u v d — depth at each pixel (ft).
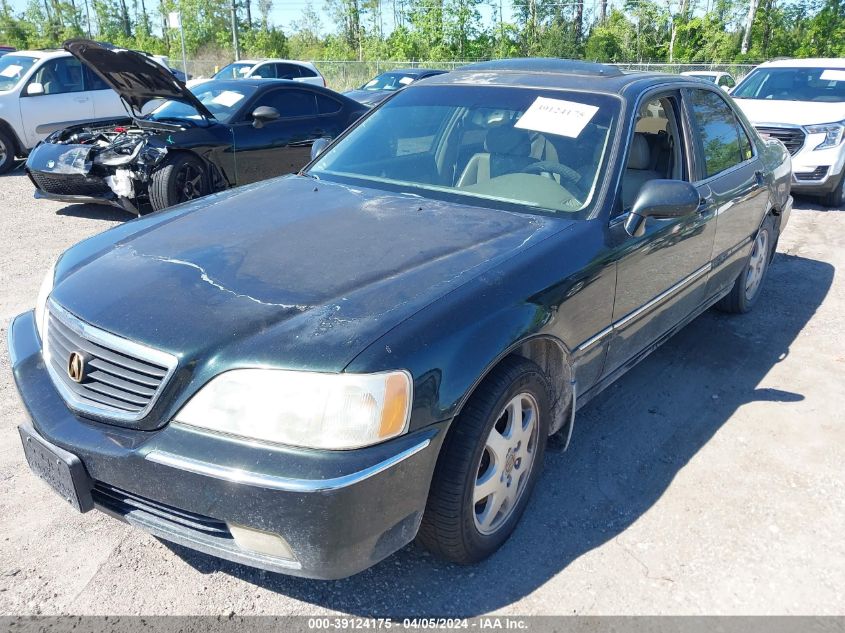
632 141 11.02
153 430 7.11
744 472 10.96
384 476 6.88
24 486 9.95
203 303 7.62
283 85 28.12
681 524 9.72
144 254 8.93
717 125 14.40
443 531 7.97
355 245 8.90
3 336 14.69
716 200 13.14
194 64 117.50
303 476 6.59
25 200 29.12
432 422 7.24
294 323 7.26
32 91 34.45
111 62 21.20
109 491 7.50
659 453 11.45
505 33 119.44
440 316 7.57
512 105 11.82
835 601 8.44
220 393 6.89
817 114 28.76
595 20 151.64
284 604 8.09
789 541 9.45
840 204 29.84
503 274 8.43
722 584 8.64
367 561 7.21
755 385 13.89
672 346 15.62
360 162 12.18
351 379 6.76
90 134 26.45
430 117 12.34
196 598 8.12
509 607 8.19
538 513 9.86
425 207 10.28
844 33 113.29
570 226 9.77
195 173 24.95
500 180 10.87
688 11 126.82
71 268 9.22
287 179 12.06
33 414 7.85
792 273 20.93
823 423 12.49
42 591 8.12
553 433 10.15
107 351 7.48
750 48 124.36
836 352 15.51
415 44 115.75
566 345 9.25
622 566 8.89
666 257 11.57
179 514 7.20
